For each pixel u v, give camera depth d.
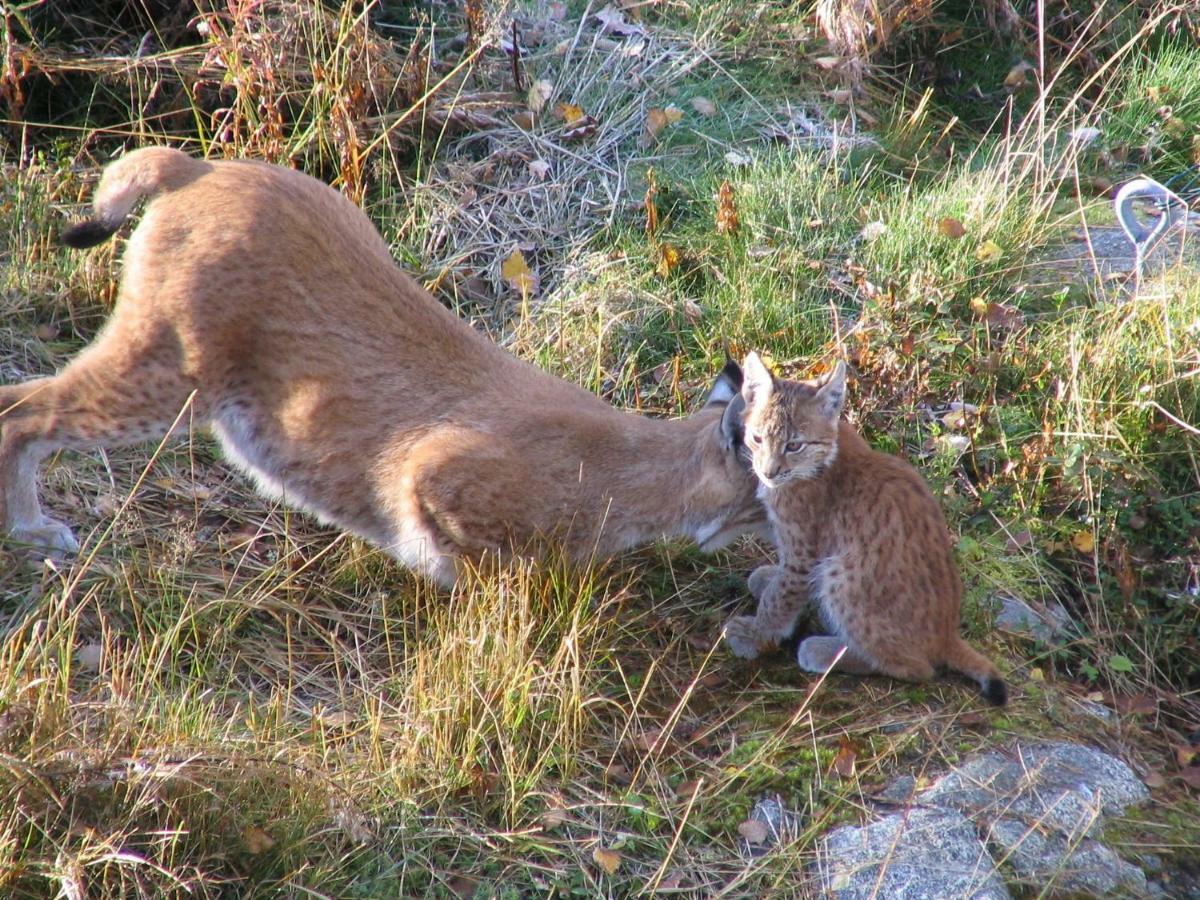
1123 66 16.75
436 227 12.45
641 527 8.88
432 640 8.70
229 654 8.47
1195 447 10.72
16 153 12.52
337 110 12.11
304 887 6.74
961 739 8.33
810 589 8.87
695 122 14.23
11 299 10.77
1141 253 12.61
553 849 7.36
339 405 8.65
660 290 12.07
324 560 9.34
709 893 7.26
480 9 13.81
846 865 7.43
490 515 8.62
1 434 8.49
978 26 17.02
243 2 12.20
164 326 8.35
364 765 7.59
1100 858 7.70
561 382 9.37
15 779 6.50
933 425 10.63
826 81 15.45
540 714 8.00
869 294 11.66
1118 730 8.84
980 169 14.34
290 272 8.45
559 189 13.07
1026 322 12.26
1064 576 10.01
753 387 8.78
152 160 8.58
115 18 13.58
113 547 8.97
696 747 8.20
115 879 6.45
